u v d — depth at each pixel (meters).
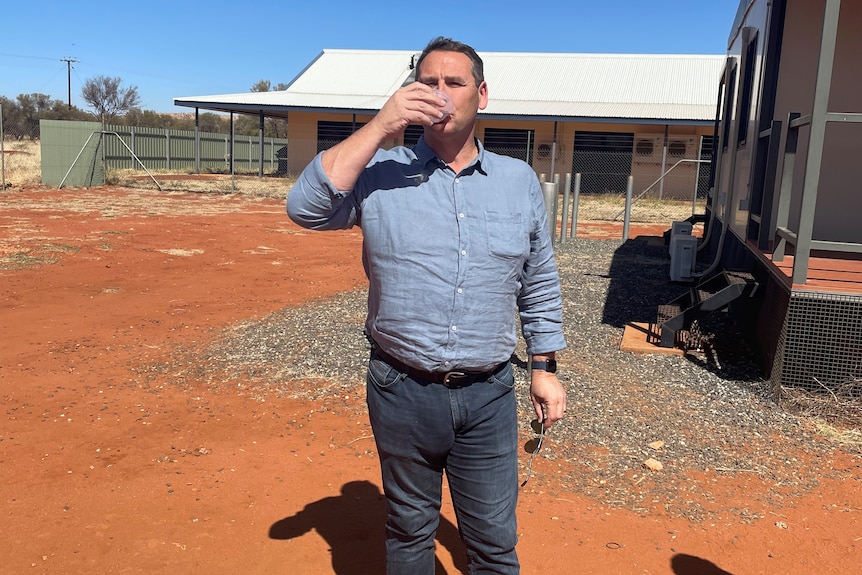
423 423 2.36
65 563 3.33
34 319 7.71
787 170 6.23
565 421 5.07
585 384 5.82
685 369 6.30
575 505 3.98
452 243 2.23
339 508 3.89
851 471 4.46
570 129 30.03
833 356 5.38
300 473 4.29
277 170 36.81
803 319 5.39
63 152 25.02
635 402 5.48
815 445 4.81
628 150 29.81
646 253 14.20
